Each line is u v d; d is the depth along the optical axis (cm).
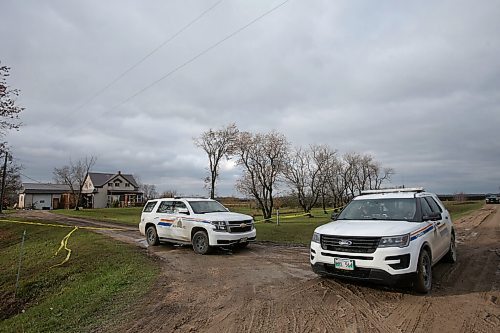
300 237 1509
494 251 1036
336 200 4975
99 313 579
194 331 475
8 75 2030
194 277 791
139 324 513
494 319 488
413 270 572
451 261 859
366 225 650
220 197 4706
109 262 1066
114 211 4569
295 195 4228
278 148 3891
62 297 792
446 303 557
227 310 554
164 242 1335
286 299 598
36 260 1430
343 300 581
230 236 1091
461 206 4581
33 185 7300
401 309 534
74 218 3161
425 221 675
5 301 977
